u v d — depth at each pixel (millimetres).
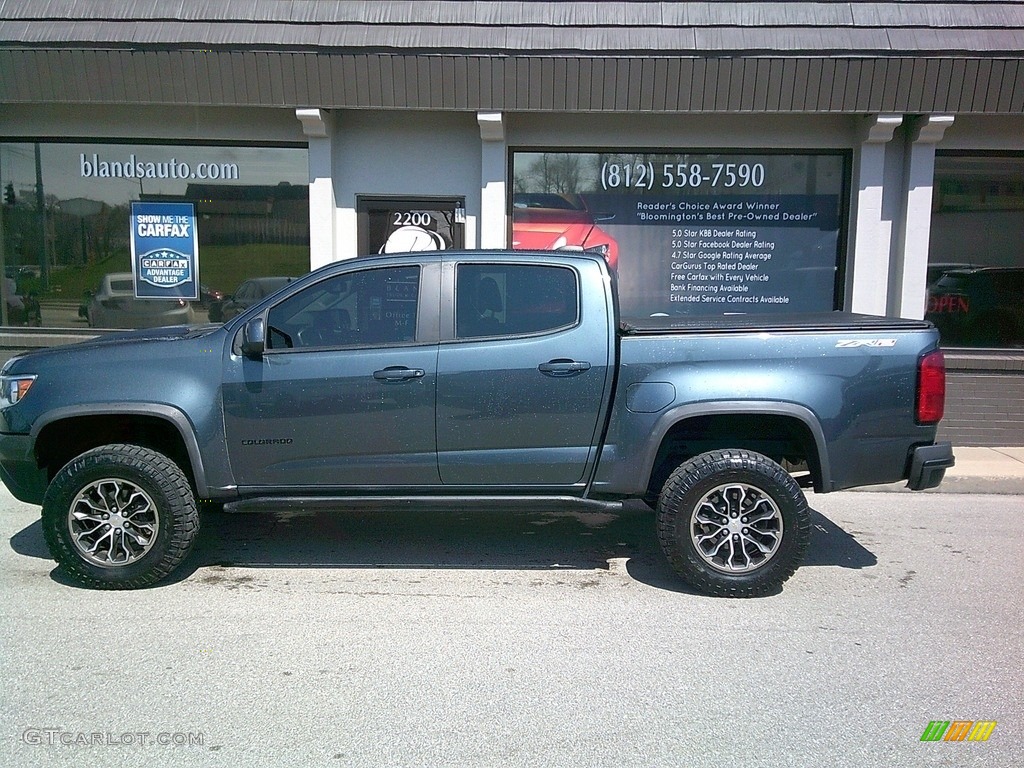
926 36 7918
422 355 4879
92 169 9062
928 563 5539
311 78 8188
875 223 8594
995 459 8094
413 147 8914
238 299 9180
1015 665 4043
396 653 4129
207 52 8086
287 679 3850
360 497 5012
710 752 3283
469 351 4883
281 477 4957
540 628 4441
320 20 8195
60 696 3676
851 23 8016
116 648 4152
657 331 4879
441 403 4875
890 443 4852
